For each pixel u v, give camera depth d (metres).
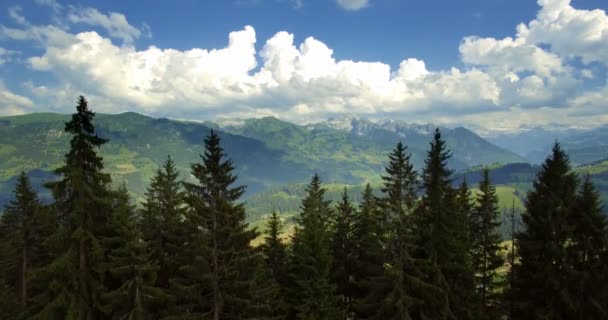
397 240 32.41
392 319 32.47
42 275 25.78
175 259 34.81
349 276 45.00
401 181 31.88
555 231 32.28
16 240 43.09
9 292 38.09
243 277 31.14
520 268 34.88
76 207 25.59
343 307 44.19
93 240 26.39
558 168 33.00
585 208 32.88
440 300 33.31
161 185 40.50
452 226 34.84
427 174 34.12
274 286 37.06
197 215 28.80
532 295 33.47
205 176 28.92
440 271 33.03
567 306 31.77
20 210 43.09
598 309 30.88
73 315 25.84
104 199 26.41
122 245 29.45
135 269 28.06
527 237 34.06
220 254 29.66
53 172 25.62
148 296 28.69
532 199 34.50
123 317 28.38
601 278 31.62
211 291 30.67
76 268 27.02
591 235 32.62
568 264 32.19
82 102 25.77
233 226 30.03
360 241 44.25
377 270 38.22
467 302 36.94
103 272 28.14
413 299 31.86
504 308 40.28
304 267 38.94
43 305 29.33
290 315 43.59
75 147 25.59
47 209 25.91
